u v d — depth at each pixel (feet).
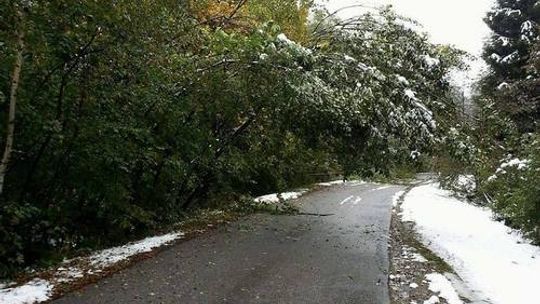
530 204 38.37
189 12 37.32
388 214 53.57
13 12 20.81
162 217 37.88
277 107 37.76
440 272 27.25
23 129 23.88
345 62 37.32
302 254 30.19
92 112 26.11
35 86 23.97
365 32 41.50
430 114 37.63
